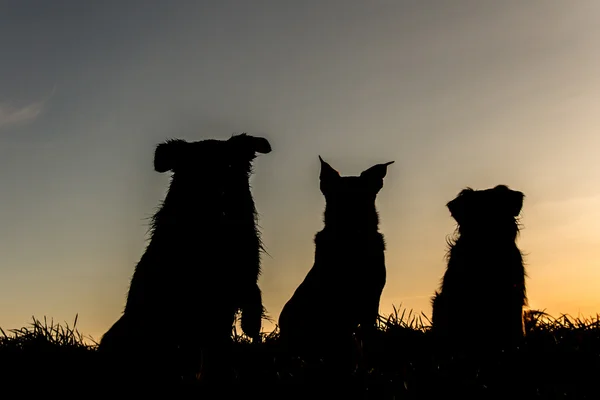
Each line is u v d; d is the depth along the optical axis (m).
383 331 4.53
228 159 4.51
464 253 4.70
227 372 4.05
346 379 3.85
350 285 4.87
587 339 4.25
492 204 4.68
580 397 3.74
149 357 4.30
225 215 4.46
